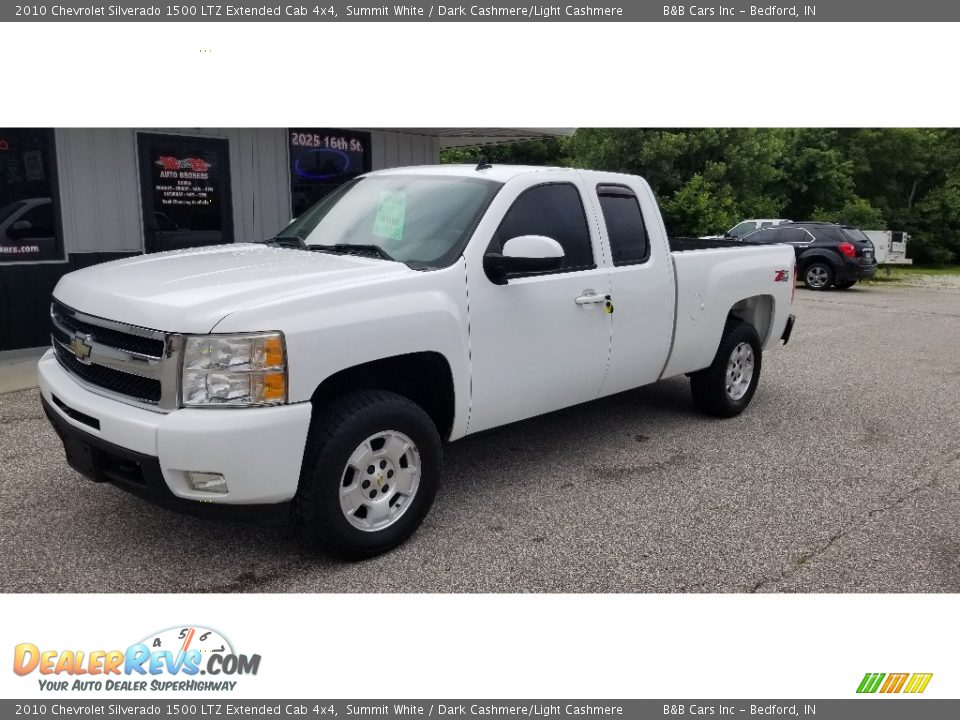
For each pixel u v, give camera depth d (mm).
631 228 5125
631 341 5043
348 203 4773
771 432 6023
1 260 8008
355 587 3484
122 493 4434
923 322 13328
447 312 3848
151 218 9023
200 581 3504
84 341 3543
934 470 5246
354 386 3912
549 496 4578
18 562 3623
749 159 27484
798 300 16891
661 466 5148
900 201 41656
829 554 3959
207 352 3164
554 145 29609
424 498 3869
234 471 3146
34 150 8125
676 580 3652
